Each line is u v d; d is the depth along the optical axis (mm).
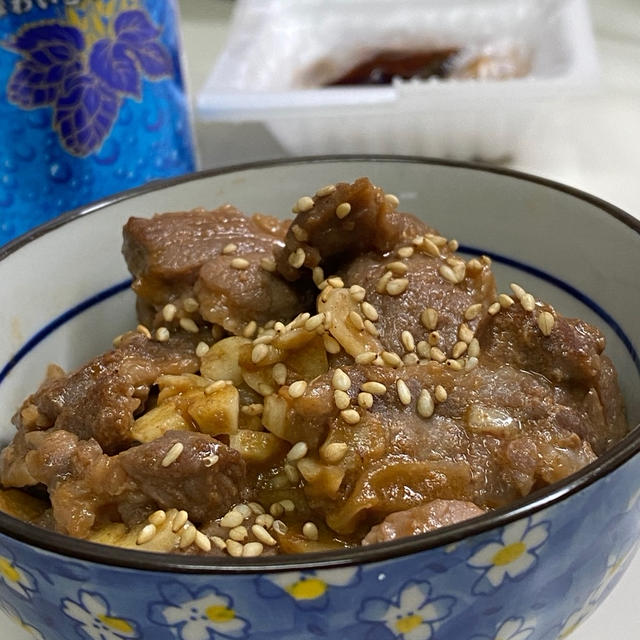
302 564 160
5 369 222
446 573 164
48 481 196
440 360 203
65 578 168
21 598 177
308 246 214
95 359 211
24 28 253
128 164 281
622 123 380
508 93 336
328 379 194
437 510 180
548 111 342
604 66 435
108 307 240
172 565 161
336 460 187
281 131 354
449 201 242
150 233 225
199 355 215
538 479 190
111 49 268
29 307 228
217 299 217
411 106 340
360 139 357
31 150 265
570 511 167
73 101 264
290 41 434
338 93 344
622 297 218
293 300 219
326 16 440
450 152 363
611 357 219
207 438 191
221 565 161
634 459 170
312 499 191
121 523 193
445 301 208
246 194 247
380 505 186
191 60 487
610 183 336
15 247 227
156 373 210
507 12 429
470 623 171
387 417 192
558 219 229
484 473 190
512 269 238
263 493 197
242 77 380
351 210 212
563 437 193
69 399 206
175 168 294
